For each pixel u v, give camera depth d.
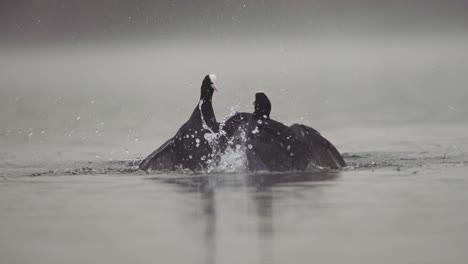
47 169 36.62
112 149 46.06
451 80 104.94
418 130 53.06
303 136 34.22
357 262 18.78
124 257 19.50
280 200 26.42
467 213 23.77
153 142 49.59
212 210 24.91
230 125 34.72
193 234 21.69
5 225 23.16
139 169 35.28
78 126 59.62
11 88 103.31
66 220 23.70
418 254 19.36
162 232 21.98
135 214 24.48
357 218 23.31
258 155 33.81
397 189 28.36
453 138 47.75
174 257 19.45
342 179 31.12
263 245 20.44
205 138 34.53
